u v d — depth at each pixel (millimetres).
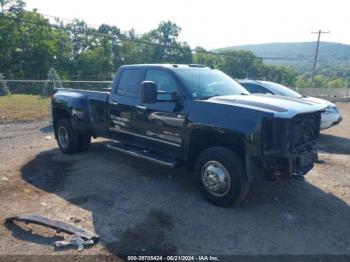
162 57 75938
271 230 4562
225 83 6262
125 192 5715
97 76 60344
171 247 4125
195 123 5230
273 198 5562
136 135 6344
